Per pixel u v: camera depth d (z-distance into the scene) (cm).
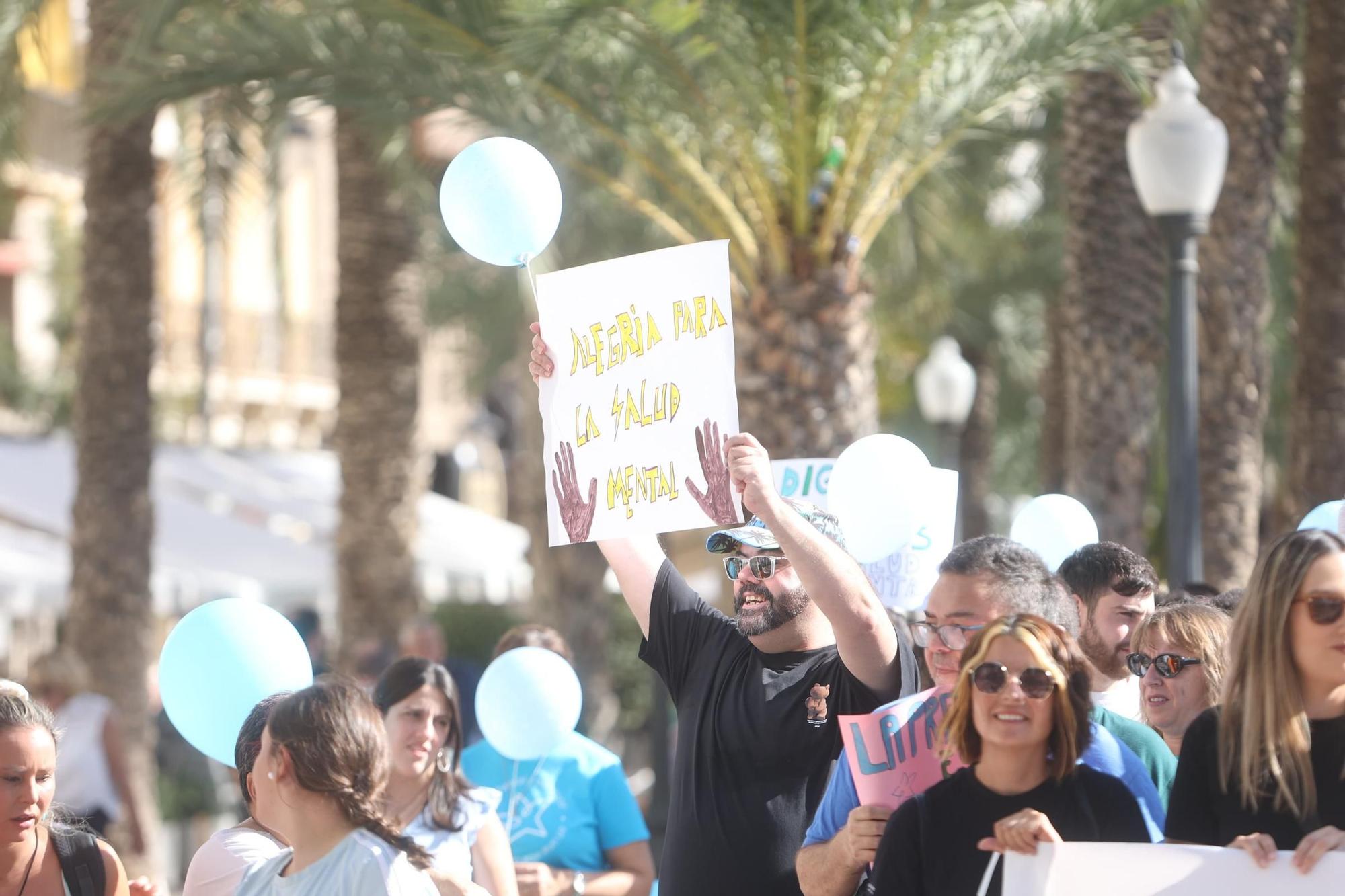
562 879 995
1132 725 780
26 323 4606
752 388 1580
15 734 768
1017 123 2694
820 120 1563
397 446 2380
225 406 5219
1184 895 613
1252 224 1828
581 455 850
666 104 1608
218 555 2933
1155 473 3244
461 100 1631
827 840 739
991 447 4516
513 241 863
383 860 646
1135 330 2019
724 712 814
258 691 795
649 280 833
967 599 705
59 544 2725
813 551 746
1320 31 1750
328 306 5853
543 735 1006
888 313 3625
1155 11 1625
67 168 4403
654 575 889
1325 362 1755
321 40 1583
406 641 1752
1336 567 648
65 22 4203
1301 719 648
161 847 2166
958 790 654
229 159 2444
